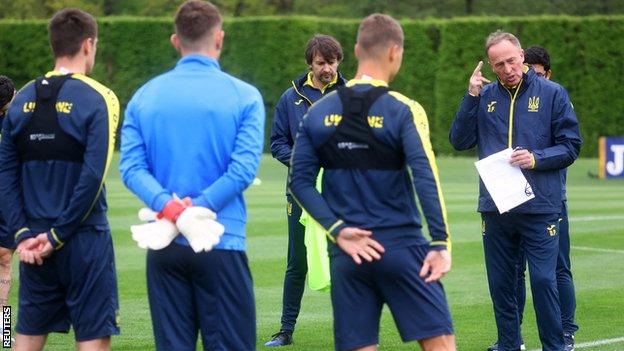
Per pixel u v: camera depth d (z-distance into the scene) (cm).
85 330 830
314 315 1339
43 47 5047
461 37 4803
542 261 1049
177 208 743
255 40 4938
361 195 755
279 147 1208
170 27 5006
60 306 845
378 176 753
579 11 6606
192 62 777
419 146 741
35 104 816
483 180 1039
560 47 4759
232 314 775
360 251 743
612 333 1220
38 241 808
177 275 771
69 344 1151
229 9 6394
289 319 1181
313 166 769
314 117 765
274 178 3547
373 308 766
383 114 750
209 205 751
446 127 4866
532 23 4766
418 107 760
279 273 1625
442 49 4825
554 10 6638
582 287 1512
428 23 4838
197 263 762
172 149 765
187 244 759
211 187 754
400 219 755
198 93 766
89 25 839
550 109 1056
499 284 1080
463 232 2095
